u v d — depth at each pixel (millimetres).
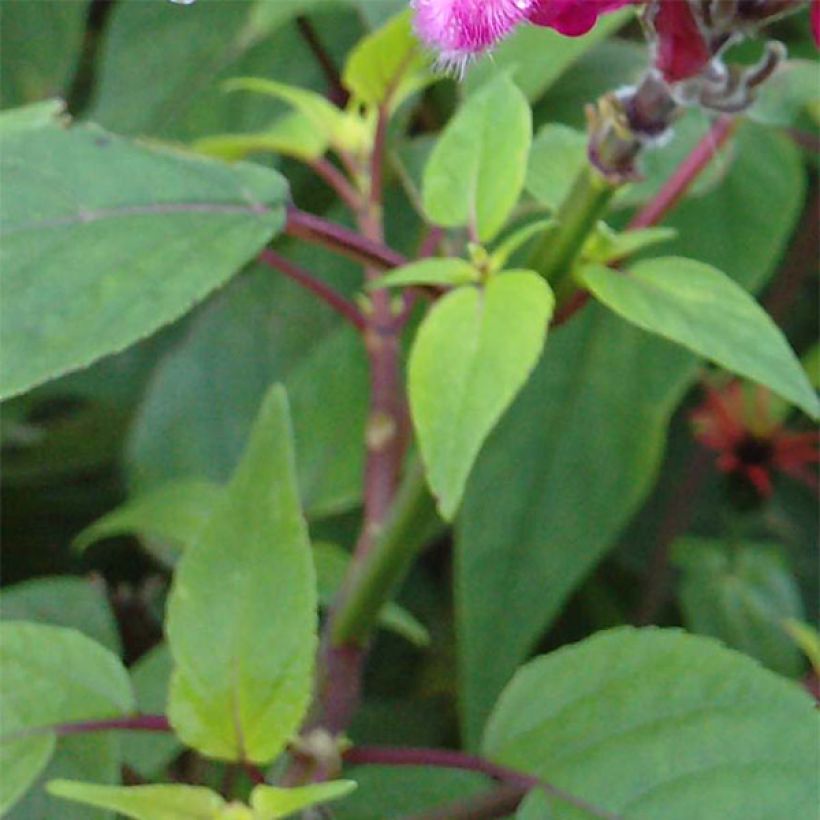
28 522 792
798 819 481
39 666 502
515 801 503
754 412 687
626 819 488
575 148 548
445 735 691
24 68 726
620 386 634
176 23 697
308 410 630
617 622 736
